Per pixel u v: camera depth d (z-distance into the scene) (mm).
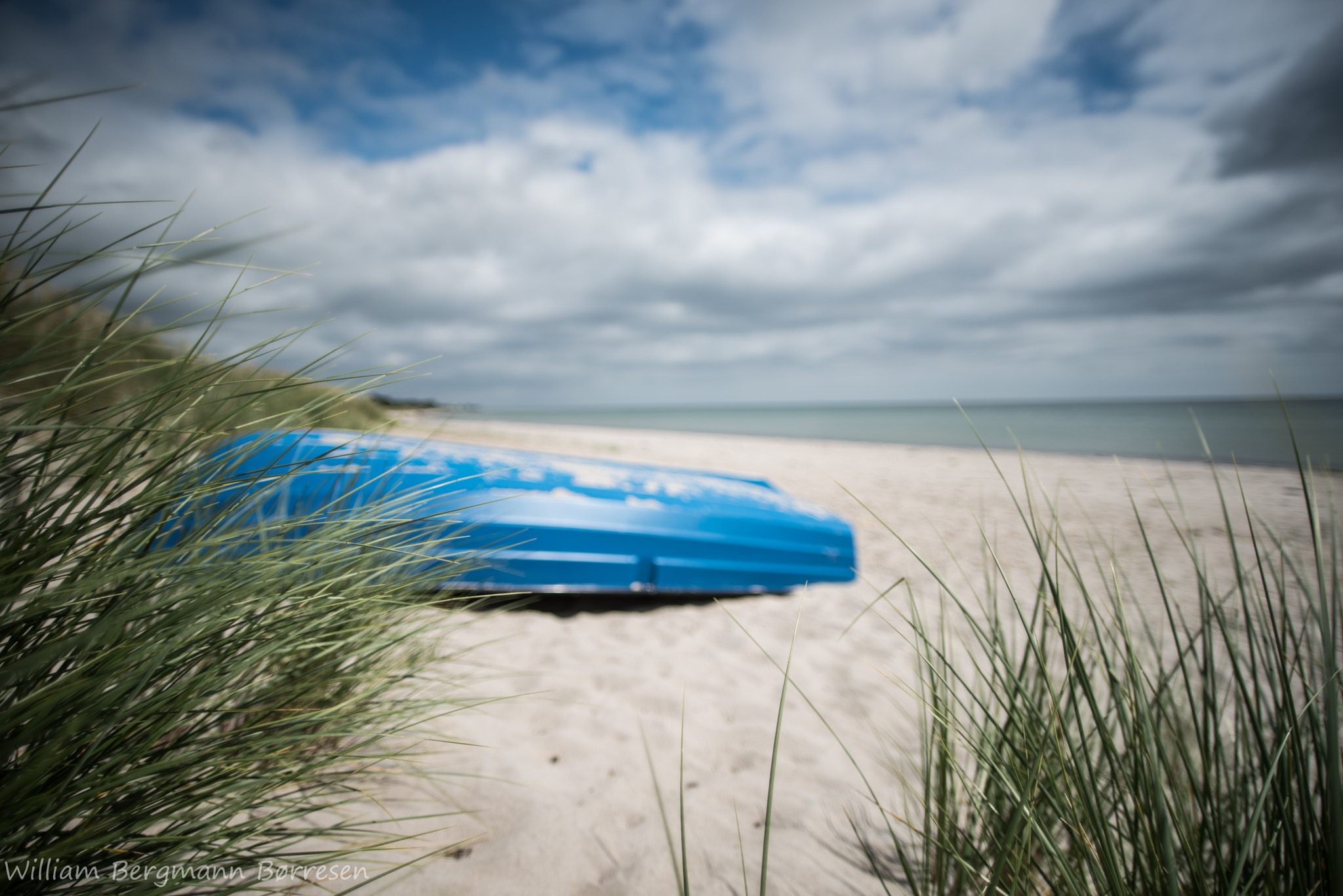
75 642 666
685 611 3279
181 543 910
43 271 689
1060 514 6523
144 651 807
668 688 2338
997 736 1187
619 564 3145
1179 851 977
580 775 1680
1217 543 4996
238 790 933
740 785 1730
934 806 1621
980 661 2641
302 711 1120
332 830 1130
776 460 14109
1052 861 948
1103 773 1195
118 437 820
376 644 1388
